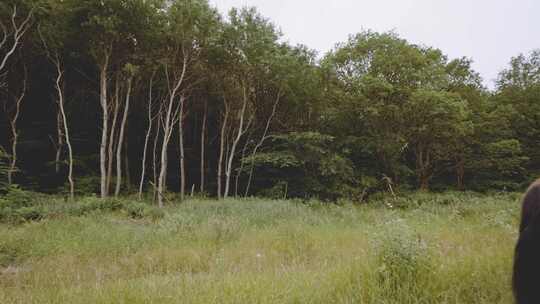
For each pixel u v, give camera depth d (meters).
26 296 4.01
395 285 3.57
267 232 7.91
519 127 26.00
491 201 14.55
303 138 19.02
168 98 23.06
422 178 22.38
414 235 4.23
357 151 21.02
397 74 19.42
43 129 21.81
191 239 7.51
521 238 2.70
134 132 25.33
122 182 20.73
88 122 23.38
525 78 26.91
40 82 21.75
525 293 2.64
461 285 3.53
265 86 21.06
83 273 5.18
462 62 24.69
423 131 19.50
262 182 22.67
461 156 24.09
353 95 19.78
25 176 19.39
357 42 21.05
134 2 16.30
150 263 5.66
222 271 4.92
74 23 16.52
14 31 16.98
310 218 10.91
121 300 3.53
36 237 7.32
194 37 17.92
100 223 9.15
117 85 18.58
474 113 23.97
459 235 6.61
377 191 19.41
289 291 3.54
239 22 19.11
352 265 4.21
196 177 25.16
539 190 2.71
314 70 21.03
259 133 23.03
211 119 26.67
